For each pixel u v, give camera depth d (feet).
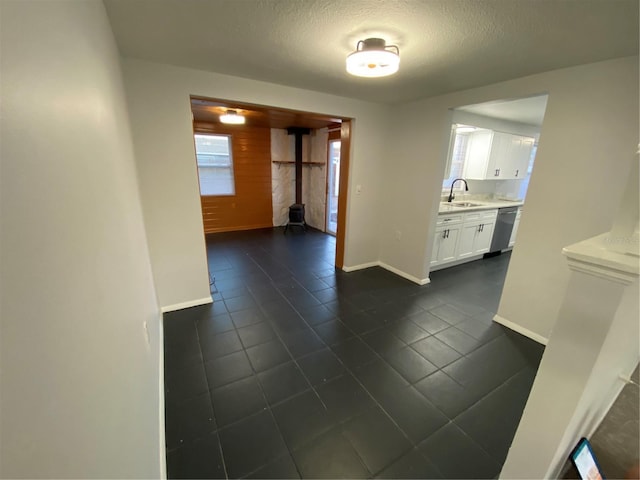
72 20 2.37
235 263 13.29
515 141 14.87
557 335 3.18
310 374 6.32
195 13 4.57
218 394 5.73
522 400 5.74
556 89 6.72
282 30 5.11
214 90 7.75
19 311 1.08
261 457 4.53
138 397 3.22
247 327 8.08
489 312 9.18
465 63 6.42
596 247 2.96
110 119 3.97
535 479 3.63
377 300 9.88
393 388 5.97
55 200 1.57
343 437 4.89
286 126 18.33
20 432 1.01
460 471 4.39
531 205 7.48
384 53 5.13
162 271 8.48
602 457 4.26
